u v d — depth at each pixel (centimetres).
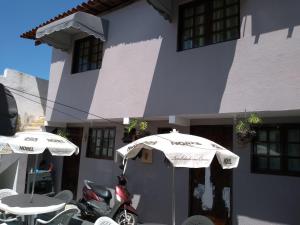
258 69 634
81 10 993
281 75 603
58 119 1108
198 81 720
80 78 1042
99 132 1095
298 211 620
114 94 912
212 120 782
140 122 845
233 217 702
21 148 582
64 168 1212
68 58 1116
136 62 867
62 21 905
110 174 1012
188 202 793
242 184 701
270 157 679
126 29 916
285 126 665
